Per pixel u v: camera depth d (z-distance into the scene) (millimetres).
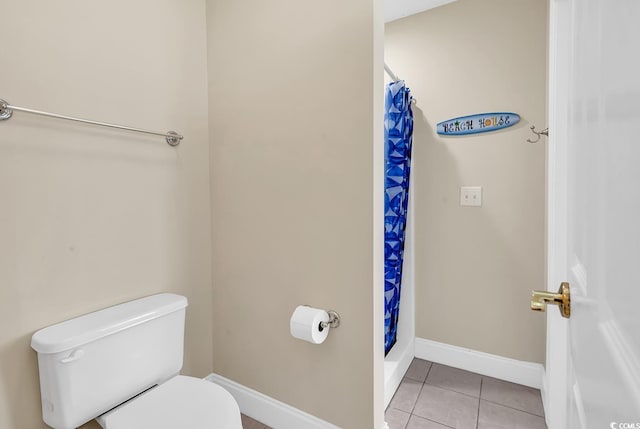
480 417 1659
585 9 484
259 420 1645
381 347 1401
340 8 1324
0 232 1073
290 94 1468
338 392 1408
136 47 1436
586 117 482
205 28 1737
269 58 1521
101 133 1323
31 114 1131
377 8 1284
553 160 1093
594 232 438
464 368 2090
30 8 1120
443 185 2102
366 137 1289
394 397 1823
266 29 1525
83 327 1175
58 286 1210
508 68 1885
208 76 1746
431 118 2119
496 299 1981
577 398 556
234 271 1706
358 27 1288
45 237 1174
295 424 1525
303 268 1475
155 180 1525
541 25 1793
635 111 288
